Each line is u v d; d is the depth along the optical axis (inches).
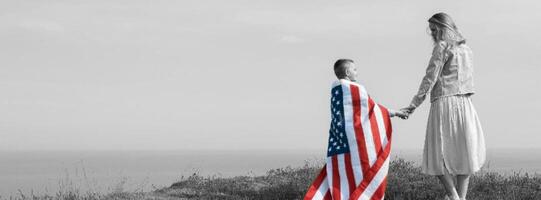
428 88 322.0
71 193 456.1
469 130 318.3
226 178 518.3
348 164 312.2
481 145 323.0
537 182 421.1
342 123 315.0
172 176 6875.0
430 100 330.6
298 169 546.0
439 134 323.3
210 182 495.5
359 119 313.0
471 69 326.3
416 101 325.1
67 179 488.7
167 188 488.4
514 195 386.0
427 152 330.6
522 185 413.1
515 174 447.2
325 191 317.1
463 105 321.4
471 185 411.2
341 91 317.1
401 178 453.7
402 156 529.7
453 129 320.5
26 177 7603.4
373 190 309.4
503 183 418.9
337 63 325.7
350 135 312.5
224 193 453.1
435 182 424.8
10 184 5536.4
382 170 311.3
